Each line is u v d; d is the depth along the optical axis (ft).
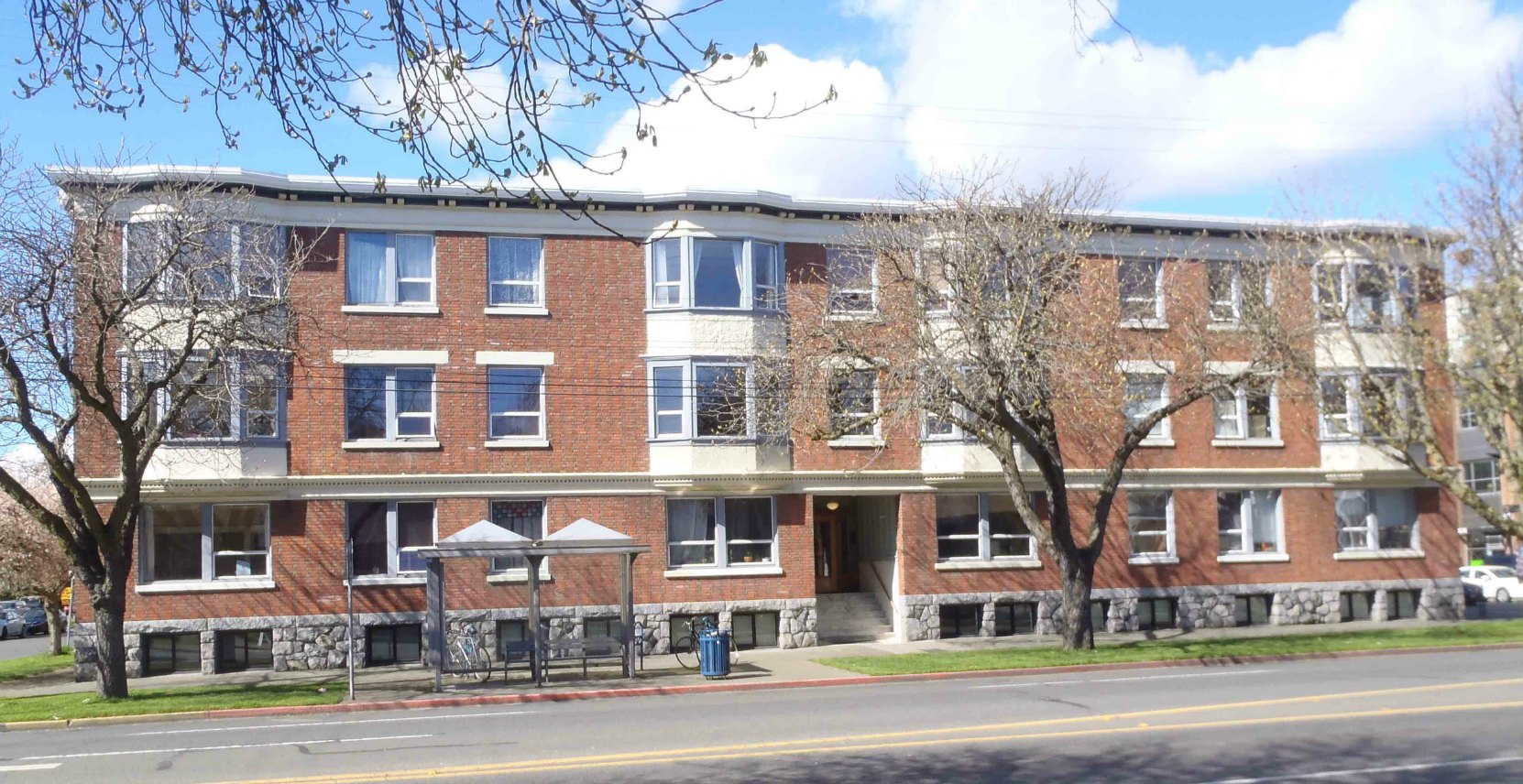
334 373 92.94
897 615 103.30
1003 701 63.67
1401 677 71.97
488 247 96.73
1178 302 104.58
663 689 75.36
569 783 42.16
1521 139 94.68
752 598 99.25
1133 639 100.68
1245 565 112.57
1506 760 44.24
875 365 84.94
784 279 100.73
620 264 98.73
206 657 89.61
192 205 78.64
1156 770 43.09
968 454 102.83
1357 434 103.04
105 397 70.69
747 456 98.37
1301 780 41.24
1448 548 118.32
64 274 70.13
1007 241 84.02
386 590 92.94
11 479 72.54
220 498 90.22
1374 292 110.32
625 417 97.91
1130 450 91.50
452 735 54.90
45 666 103.19
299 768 46.24
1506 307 96.17
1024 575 105.70
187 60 26.03
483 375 95.86
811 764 45.27
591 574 96.84
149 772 46.11
